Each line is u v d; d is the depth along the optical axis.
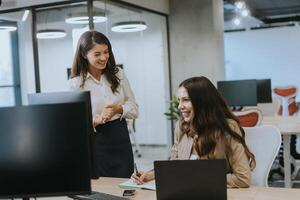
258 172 2.28
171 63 6.77
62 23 5.18
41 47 5.45
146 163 5.81
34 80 5.71
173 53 6.76
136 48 6.05
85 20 4.95
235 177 1.99
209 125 1.99
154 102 6.59
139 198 1.96
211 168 1.59
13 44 6.17
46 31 5.34
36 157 1.48
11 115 1.48
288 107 6.08
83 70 2.44
